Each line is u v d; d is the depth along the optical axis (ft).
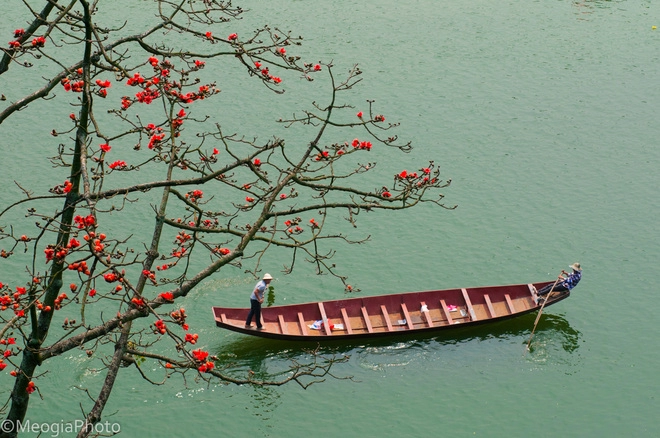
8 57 58.80
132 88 175.63
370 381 104.42
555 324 116.67
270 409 97.86
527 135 167.94
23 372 50.03
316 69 60.44
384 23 219.61
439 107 177.27
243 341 109.91
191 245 57.72
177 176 148.56
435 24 222.07
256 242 131.13
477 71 195.52
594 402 101.71
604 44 216.13
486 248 131.85
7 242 124.67
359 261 127.44
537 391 103.65
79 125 52.75
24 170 143.95
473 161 157.38
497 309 118.01
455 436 95.30
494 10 235.81
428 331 113.91
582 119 175.83
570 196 147.43
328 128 165.78
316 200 142.82
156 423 93.86
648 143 167.22
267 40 202.80
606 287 124.36
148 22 206.59
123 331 49.83
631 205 145.48
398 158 156.97
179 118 56.70
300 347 109.81
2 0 213.66
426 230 135.85
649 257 131.34
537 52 208.54
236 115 168.76
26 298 49.65
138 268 121.08
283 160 153.89
